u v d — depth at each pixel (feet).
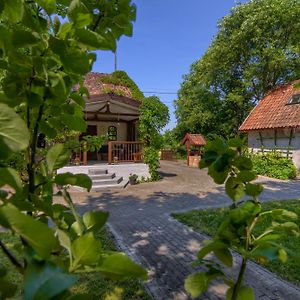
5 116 1.90
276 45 73.26
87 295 2.10
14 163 2.96
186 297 11.45
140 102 44.62
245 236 2.92
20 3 2.53
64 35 2.64
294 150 53.36
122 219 23.38
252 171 3.37
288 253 3.03
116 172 43.39
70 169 40.29
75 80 3.03
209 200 30.94
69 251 2.00
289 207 26.07
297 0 70.64
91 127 55.98
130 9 3.56
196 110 88.53
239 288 3.17
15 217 1.56
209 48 82.58
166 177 50.08
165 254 15.98
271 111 60.08
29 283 1.60
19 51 2.74
